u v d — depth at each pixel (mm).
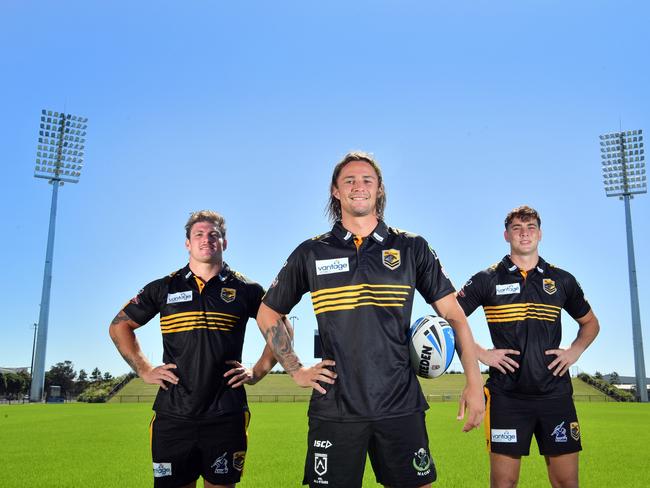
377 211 4113
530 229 5133
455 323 3719
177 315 4535
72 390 97625
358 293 3506
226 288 4648
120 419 22031
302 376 3572
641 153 47969
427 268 3730
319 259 3639
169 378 4402
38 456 10695
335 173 3953
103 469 9023
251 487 7418
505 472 4945
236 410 4473
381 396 3357
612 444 12523
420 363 3637
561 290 5184
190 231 4711
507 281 5164
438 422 19812
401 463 3312
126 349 4688
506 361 4965
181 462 4379
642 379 43656
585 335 5375
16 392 74375
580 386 54250
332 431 3373
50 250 46000
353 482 3318
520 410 4953
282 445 12562
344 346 3455
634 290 45094
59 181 47375
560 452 4867
